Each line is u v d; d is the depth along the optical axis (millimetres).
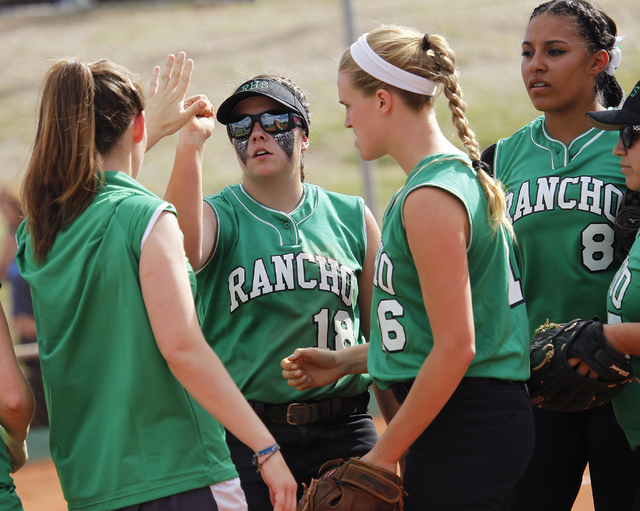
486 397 8586
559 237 11203
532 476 11500
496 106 75188
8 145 70188
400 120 8898
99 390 8219
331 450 11477
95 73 8531
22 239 8883
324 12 110188
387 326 8852
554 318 11359
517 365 8820
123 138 8617
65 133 8250
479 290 8641
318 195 12148
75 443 8266
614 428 11125
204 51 97438
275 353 11211
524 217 11406
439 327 8180
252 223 11656
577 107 11453
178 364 7938
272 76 11891
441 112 68375
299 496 11289
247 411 8148
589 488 18828
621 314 9914
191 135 10859
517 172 11828
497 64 85438
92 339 8195
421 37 8938
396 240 8578
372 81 8844
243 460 11055
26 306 29203
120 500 7977
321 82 85250
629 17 87812
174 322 7953
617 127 10086
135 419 8055
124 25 109812
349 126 9266
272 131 11422
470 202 8375
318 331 11328
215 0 118750
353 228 12117
